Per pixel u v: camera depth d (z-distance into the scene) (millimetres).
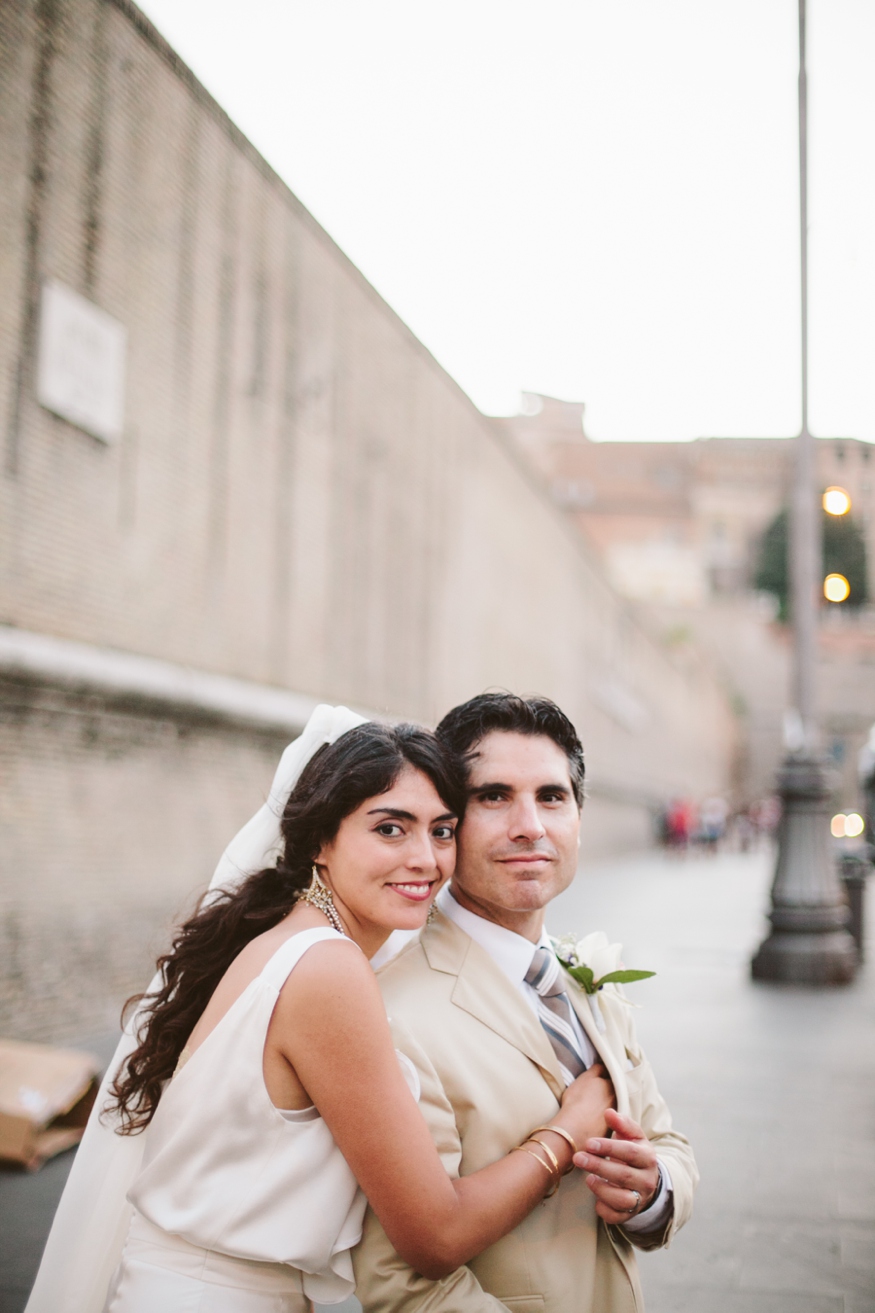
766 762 70062
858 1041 7961
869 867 25078
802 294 11617
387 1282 1742
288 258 13383
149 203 10180
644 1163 1841
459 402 21328
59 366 8797
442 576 20156
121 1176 2031
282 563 13312
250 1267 1768
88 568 9242
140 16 9891
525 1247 1839
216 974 1951
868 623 67812
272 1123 1737
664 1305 3740
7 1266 4023
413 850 1881
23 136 8398
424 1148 1695
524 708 2010
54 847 8617
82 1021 8742
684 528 71250
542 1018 1980
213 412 11477
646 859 40438
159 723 10383
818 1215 4562
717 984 10516
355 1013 1727
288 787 2070
